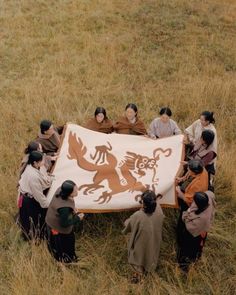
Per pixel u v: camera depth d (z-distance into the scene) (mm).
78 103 11375
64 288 6172
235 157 9180
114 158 7664
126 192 7109
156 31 15539
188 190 6797
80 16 16234
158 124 8742
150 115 11062
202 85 12086
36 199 6805
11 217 7574
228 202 8219
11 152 9258
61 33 15094
